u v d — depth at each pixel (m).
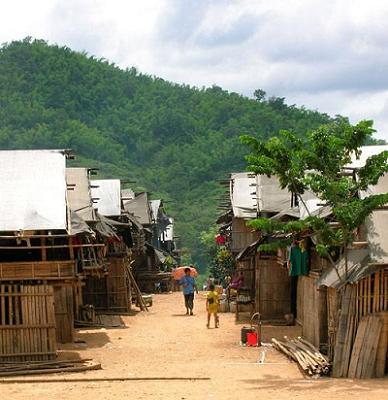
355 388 18.75
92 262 30.89
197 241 112.69
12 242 25.55
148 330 33.66
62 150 28.14
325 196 21.38
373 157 21.42
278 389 18.77
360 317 20.94
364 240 21.62
